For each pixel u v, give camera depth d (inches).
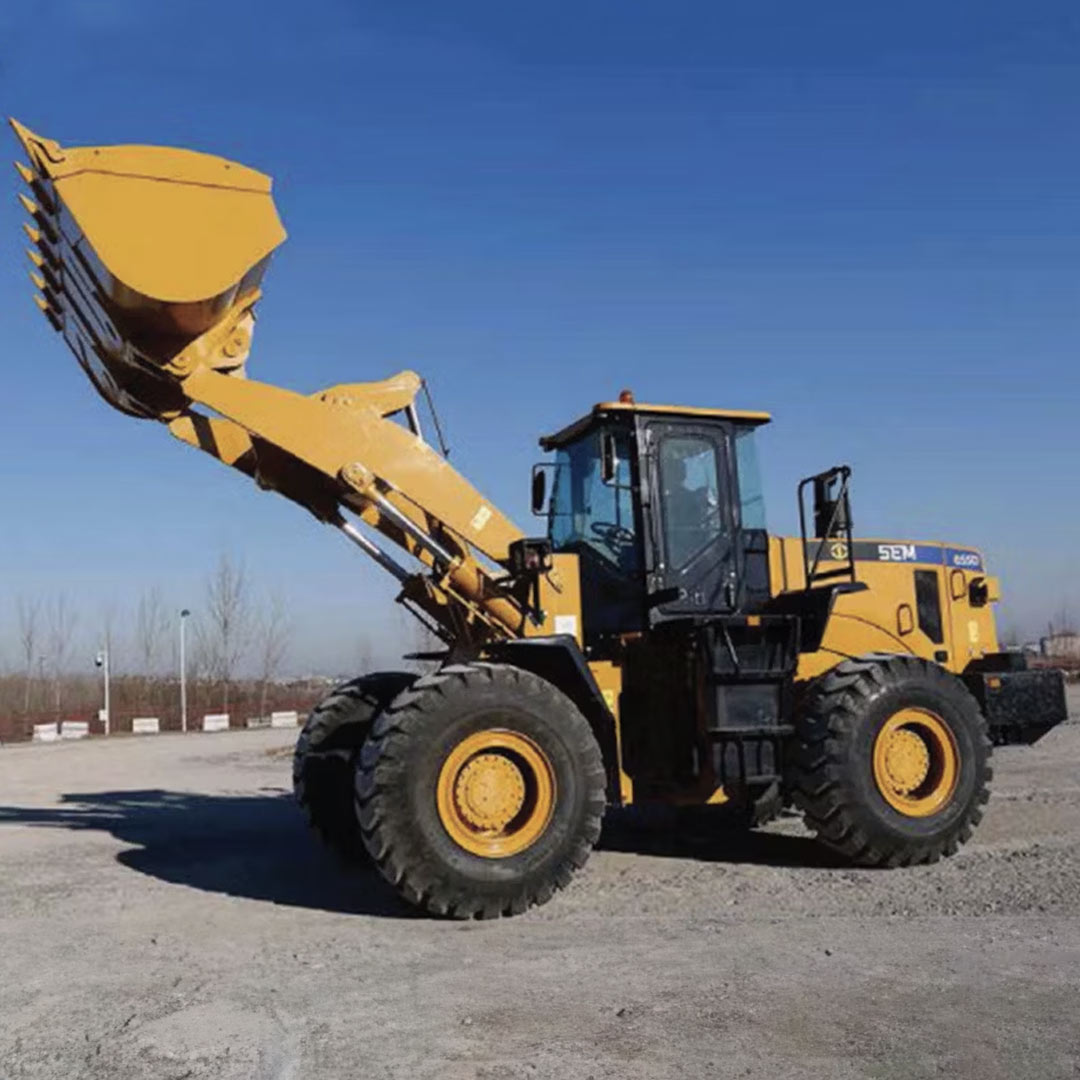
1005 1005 163.8
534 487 330.0
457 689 236.8
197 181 244.5
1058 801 382.9
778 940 204.7
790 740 288.7
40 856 332.5
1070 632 2768.2
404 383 289.3
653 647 297.0
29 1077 145.6
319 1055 150.1
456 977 185.9
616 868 286.0
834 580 322.7
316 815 305.3
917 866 281.1
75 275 253.3
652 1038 153.2
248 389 262.7
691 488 304.8
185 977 191.9
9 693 1904.5
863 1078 137.9
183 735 1310.3
